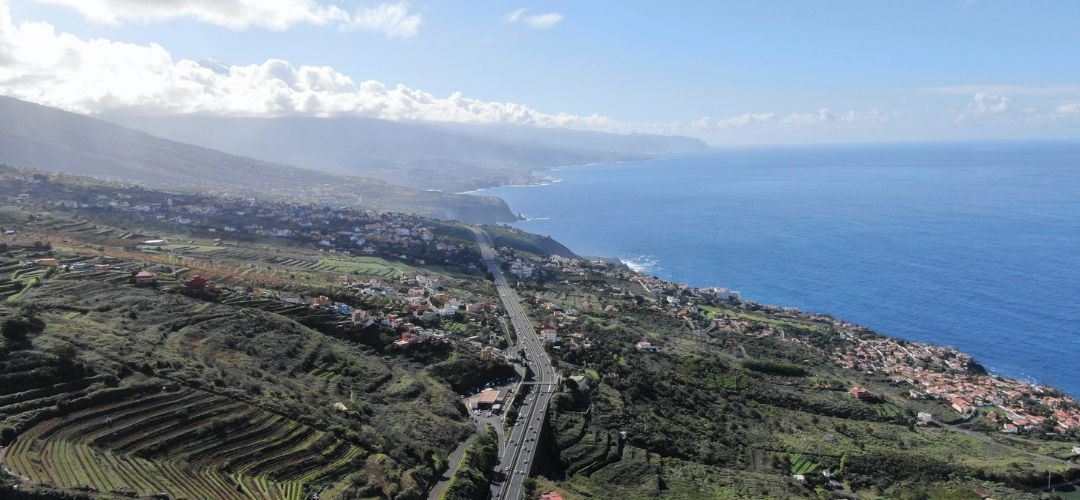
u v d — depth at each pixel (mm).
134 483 90000
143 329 150375
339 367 157500
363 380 154125
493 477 120188
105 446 97188
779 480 136625
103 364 117062
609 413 158000
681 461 142625
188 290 183875
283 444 108875
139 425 103688
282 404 121062
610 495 121688
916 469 148000
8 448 90875
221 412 112750
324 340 171125
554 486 118500
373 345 181125
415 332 193625
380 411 137500
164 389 115438
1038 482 146000
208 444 104250
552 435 143750
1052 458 160375
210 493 92125
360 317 190875
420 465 115125
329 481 102625
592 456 136750
